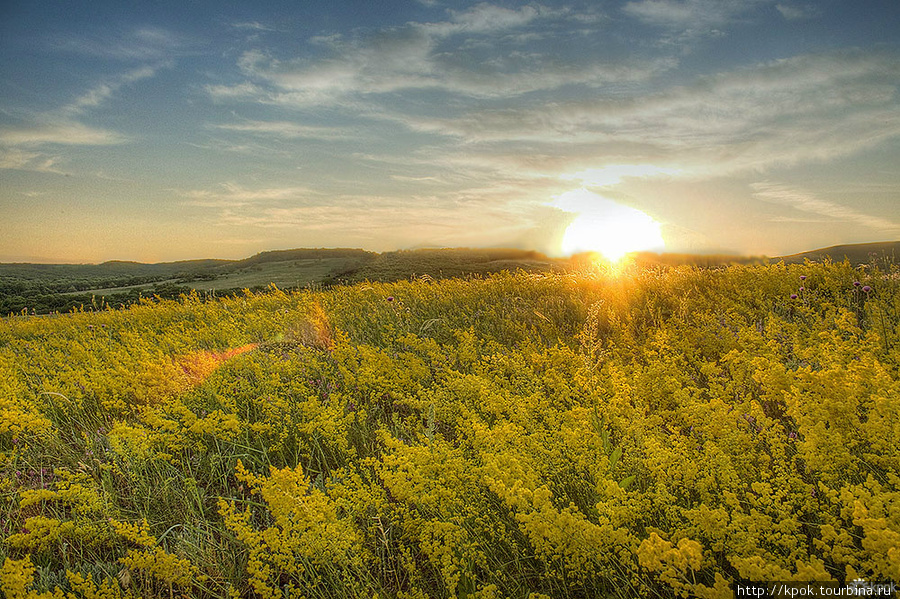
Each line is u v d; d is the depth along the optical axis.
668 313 6.72
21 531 3.39
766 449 3.02
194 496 3.66
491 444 3.04
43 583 2.95
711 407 3.01
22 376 6.62
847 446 2.64
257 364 5.57
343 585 2.57
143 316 11.78
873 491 2.26
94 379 5.44
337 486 2.98
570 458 3.01
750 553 2.16
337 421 3.93
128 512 3.61
